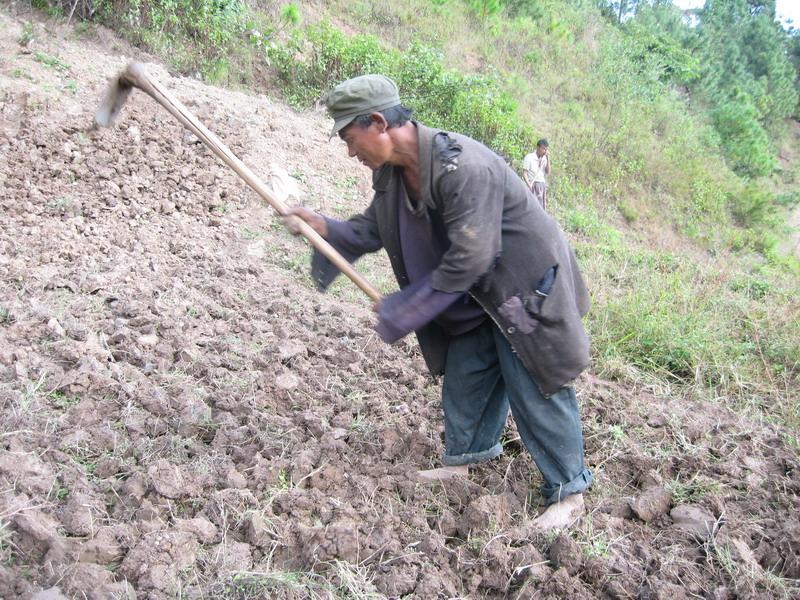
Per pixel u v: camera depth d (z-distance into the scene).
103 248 5.23
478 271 2.55
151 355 3.89
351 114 2.52
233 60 9.78
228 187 6.77
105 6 8.75
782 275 10.82
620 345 5.18
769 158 21.34
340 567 2.55
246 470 3.10
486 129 11.40
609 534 2.99
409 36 14.63
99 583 2.34
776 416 4.48
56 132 6.40
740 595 2.67
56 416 3.22
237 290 5.07
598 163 13.48
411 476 3.19
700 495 3.33
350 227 3.07
